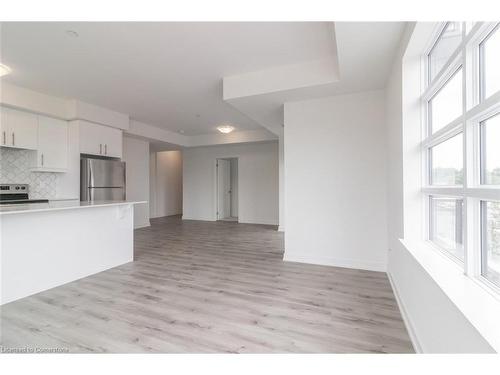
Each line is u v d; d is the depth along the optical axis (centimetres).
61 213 305
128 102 483
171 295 271
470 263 143
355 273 340
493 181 129
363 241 357
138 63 329
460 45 147
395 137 275
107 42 280
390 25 213
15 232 262
